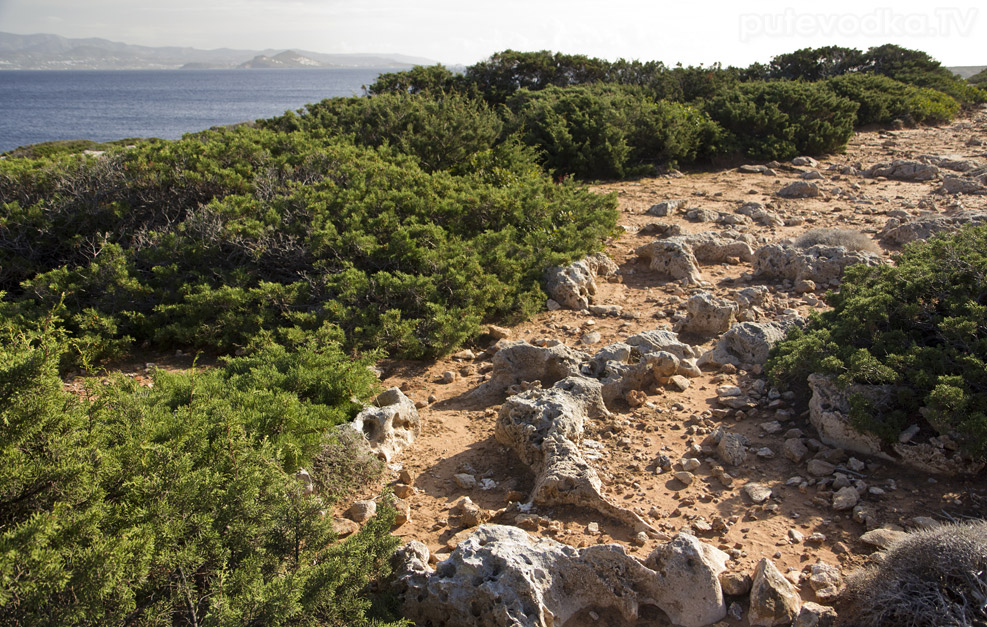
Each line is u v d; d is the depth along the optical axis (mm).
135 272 9703
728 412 6512
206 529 3639
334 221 10781
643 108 21250
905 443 5402
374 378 7016
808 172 18828
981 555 3682
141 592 3498
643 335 7664
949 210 14164
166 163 11930
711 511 5043
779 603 3828
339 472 5512
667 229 13195
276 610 3143
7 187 11305
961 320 5965
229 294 8742
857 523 4809
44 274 9164
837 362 5879
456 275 9344
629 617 3957
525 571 3842
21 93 191375
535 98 24766
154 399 5773
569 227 11539
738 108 22547
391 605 3975
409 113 17562
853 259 10555
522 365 7359
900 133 26281
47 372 3506
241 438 4504
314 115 19188
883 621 3697
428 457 6137
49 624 2873
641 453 5895
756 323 7914
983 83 46562
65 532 3291
